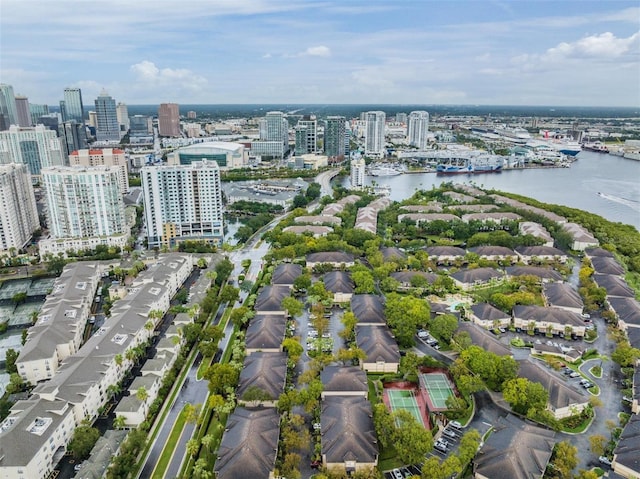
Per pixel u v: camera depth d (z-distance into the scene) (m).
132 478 195.12
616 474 188.88
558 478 188.38
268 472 190.50
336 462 197.00
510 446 196.12
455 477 192.25
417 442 195.75
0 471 186.00
